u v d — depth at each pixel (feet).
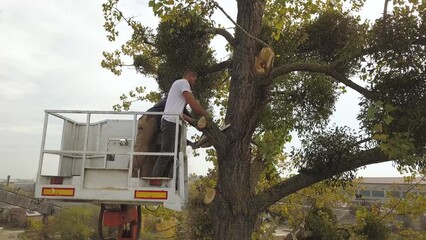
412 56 22.47
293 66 25.66
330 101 35.12
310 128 35.06
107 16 35.73
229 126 24.99
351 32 32.50
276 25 27.07
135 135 20.77
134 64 40.86
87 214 108.88
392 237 48.01
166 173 19.99
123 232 23.88
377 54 23.71
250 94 24.32
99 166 21.47
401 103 22.36
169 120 20.40
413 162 20.72
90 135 22.36
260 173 38.06
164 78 34.86
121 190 18.40
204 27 30.94
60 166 20.97
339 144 25.93
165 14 24.00
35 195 18.38
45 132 19.07
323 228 41.73
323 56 35.47
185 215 35.86
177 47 32.32
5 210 130.52
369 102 23.70
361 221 43.55
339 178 26.89
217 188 24.82
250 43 26.30
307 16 33.24
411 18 22.53
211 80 36.42
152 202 18.65
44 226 109.40
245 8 27.07
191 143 26.17
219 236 23.98
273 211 48.60
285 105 35.40
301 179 27.04
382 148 20.11
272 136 36.94
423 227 59.36
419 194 47.34
